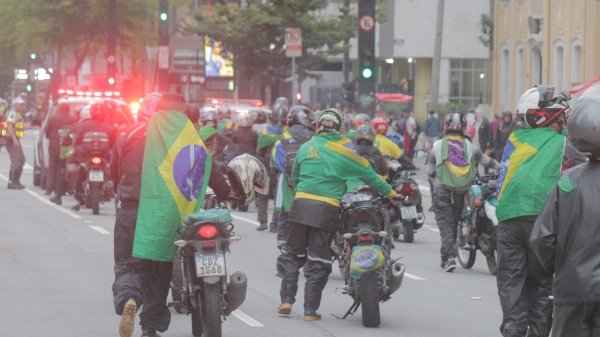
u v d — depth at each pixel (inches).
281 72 3511.3
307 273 867.4
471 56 5674.2
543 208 527.2
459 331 828.0
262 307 922.7
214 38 3533.5
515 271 718.5
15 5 5546.3
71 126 1979.6
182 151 706.2
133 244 698.8
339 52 3592.5
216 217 695.1
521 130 729.6
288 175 1173.1
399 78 5792.3
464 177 1168.2
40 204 1929.1
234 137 1788.9
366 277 840.9
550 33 3348.9
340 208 882.8
